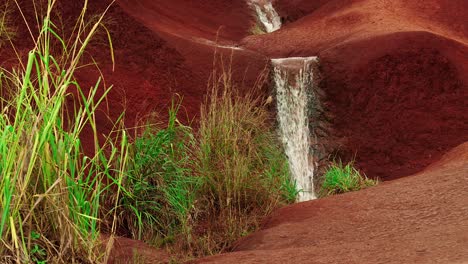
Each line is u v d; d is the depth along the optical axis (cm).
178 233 690
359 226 499
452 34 1703
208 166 759
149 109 1148
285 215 606
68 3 1129
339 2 1981
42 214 377
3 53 941
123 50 1236
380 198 558
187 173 761
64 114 913
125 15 1266
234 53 1459
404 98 1420
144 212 680
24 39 1008
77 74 1058
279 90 1456
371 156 1383
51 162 378
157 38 1316
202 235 694
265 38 1905
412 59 1448
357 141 1401
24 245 350
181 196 714
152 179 718
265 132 949
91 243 390
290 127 1446
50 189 360
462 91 1420
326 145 1418
